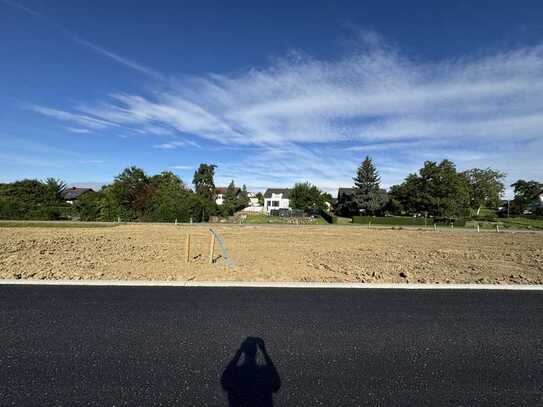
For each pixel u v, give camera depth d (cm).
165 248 1358
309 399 279
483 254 1316
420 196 4525
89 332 404
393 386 300
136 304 509
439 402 278
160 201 3875
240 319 454
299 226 3225
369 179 5159
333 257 1177
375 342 390
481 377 318
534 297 575
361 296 569
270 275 792
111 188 4334
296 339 394
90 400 272
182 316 461
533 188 6881
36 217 3497
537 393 294
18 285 608
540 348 383
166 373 315
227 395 282
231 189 6788
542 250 1475
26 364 327
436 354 363
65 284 617
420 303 535
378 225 3778
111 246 1398
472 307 519
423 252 1370
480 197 6544
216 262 996
